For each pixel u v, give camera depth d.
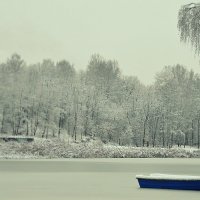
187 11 36.06
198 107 110.12
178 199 23.23
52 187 28.58
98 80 122.12
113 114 103.25
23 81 105.81
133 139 104.00
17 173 38.47
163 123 106.00
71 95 103.88
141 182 27.80
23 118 101.69
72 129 103.12
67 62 126.56
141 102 105.81
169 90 110.50
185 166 49.00
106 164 51.00
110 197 24.05
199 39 35.66
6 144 65.38
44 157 63.84
